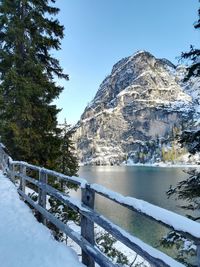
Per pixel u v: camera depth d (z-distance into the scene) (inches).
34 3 722.2
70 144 1096.2
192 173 392.8
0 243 229.6
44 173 297.9
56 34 757.3
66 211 436.5
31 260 196.9
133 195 2568.9
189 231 100.6
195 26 394.9
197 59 396.5
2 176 557.3
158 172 6235.2
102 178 4584.2
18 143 668.1
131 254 566.3
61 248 217.3
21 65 706.2
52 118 725.3
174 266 110.5
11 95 661.9
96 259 172.1
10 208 332.5
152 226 1397.6
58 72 785.6
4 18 683.4
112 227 159.0
